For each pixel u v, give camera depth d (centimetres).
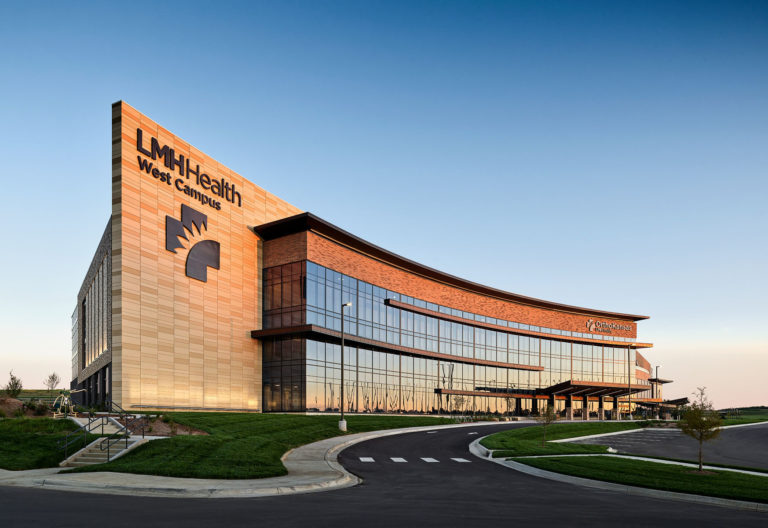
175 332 4025
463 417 6512
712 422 2345
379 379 5744
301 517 1116
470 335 7262
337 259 5244
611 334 9156
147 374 3753
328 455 2494
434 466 2309
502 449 2920
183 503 1284
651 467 2361
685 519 1229
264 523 1042
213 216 4509
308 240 4859
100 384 4884
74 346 8169
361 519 1108
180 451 2070
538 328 8219
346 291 5338
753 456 3762
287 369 4784
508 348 7819
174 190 4147
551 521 1141
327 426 3706
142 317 3766
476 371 7269
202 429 2802
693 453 3844
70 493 1426
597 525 1109
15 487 1538
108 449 2053
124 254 3681
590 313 8875
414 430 4284
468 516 1178
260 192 5088
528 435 4350
